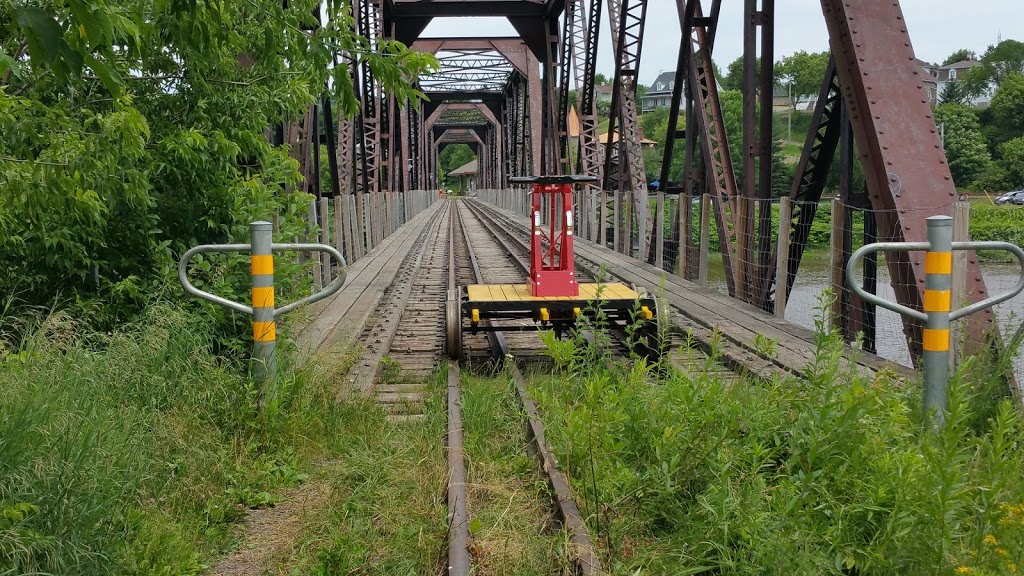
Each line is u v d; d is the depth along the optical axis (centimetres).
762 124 1161
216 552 379
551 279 784
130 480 376
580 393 558
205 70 634
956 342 626
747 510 352
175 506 401
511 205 5203
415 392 670
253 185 694
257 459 483
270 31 484
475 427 547
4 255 606
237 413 515
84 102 586
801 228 1079
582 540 356
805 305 1229
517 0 3453
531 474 464
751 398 457
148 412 469
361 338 914
